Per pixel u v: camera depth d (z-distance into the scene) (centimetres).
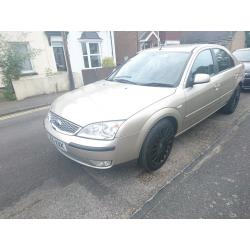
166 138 310
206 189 275
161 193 270
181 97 314
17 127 545
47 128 306
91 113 263
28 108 755
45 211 251
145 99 282
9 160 366
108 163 261
